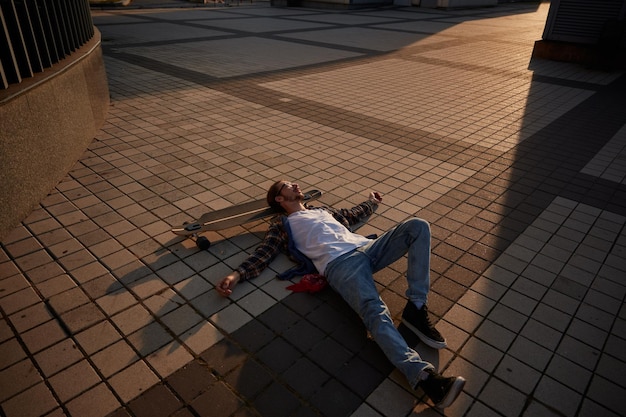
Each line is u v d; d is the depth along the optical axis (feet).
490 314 9.28
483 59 37.29
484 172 15.79
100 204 12.86
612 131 20.26
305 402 7.27
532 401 7.44
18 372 7.63
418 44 43.88
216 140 17.88
